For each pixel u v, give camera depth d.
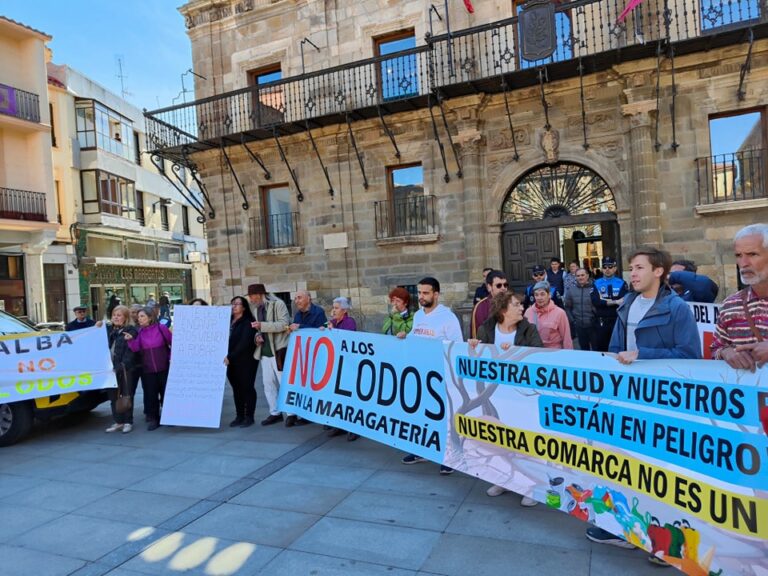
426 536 3.67
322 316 6.89
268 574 3.28
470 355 4.27
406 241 12.87
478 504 4.16
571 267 9.60
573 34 11.32
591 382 3.47
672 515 3.00
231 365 6.96
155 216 31.89
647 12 10.49
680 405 3.01
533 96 11.59
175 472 5.22
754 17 10.05
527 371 3.86
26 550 3.72
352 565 3.34
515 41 11.73
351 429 5.39
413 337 4.79
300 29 14.10
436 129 12.12
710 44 9.81
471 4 12.12
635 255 3.66
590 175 11.62
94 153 25.27
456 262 12.55
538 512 3.98
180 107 14.05
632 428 3.24
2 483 5.12
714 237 10.41
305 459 5.44
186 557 3.53
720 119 10.53
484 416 4.16
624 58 10.31
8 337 6.46
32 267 21.14
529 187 12.16
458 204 12.45
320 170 13.88
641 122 10.59
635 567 3.18
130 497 4.62
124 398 6.83
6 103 19.59
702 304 5.71
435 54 12.45
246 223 14.84
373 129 13.21
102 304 26.50
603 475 3.39
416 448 4.71
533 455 3.82
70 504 4.52
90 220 25.19
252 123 14.65
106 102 27.91
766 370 2.69
